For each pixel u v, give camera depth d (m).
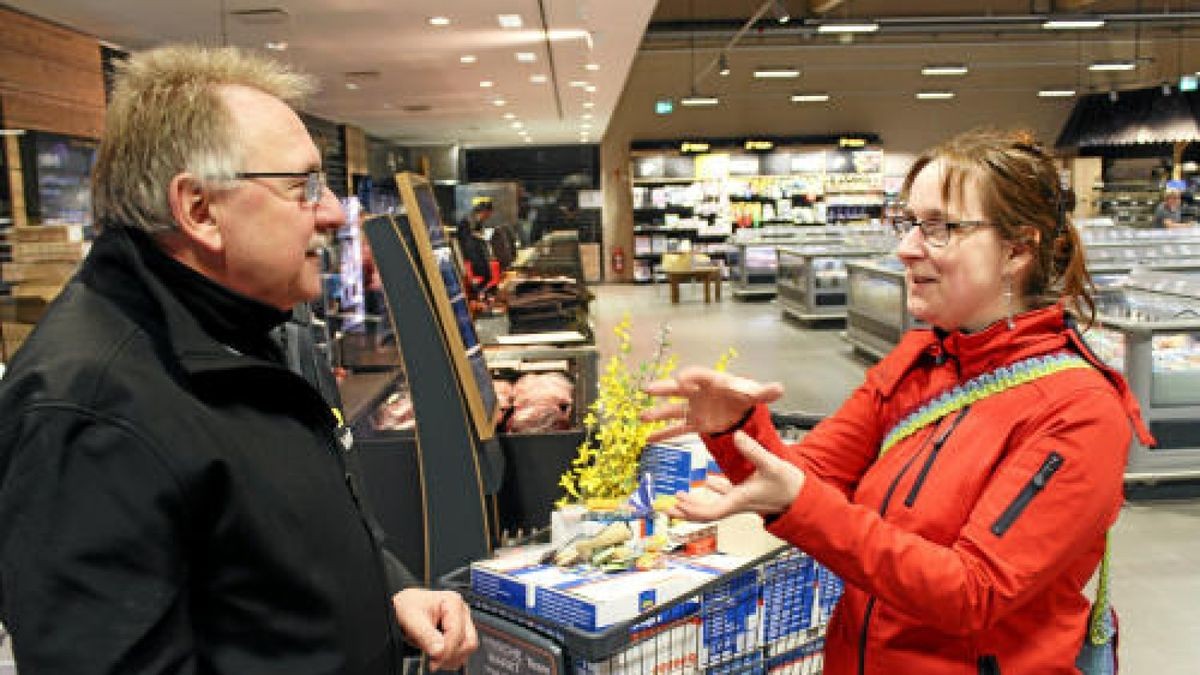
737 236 19.72
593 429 3.54
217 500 1.13
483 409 3.14
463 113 15.72
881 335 11.51
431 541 3.12
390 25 8.28
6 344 4.58
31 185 5.78
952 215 1.59
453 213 15.88
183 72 1.24
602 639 2.01
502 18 8.24
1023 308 1.61
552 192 24.98
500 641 2.20
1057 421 1.48
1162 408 6.34
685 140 24.20
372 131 17.86
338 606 1.24
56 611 1.03
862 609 1.63
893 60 23.72
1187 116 22.09
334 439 1.36
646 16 8.64
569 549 2.36
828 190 24.12
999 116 24.05
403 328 3.08
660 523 2.44
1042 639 1.53
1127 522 5.88
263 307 1.30
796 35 23.09
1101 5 22.34
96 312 1.16
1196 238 13.29
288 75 1.36
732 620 2.31
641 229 24.56
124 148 1.21
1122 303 7.46
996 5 22.50
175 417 1.11
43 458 1.05
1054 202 1.59
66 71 6.54
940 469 1.57
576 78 12.73
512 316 5.79
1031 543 1.42
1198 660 4.02
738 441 1.41
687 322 15.74
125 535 1.05
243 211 1.23
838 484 1.82
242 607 1.16
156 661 1.06
